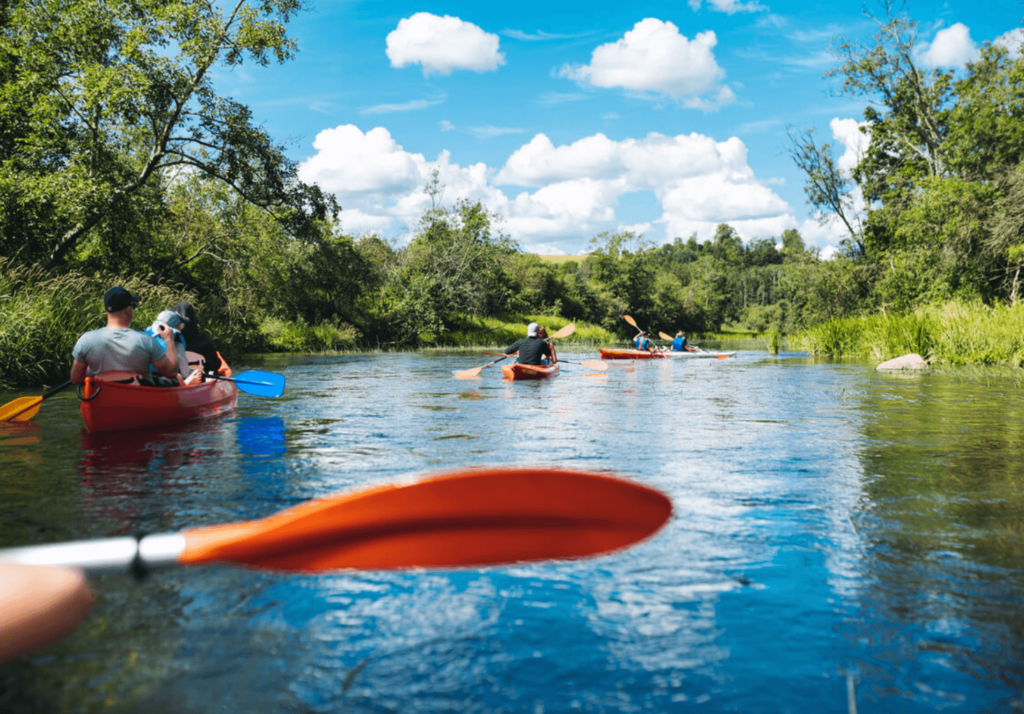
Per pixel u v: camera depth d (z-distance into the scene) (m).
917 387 8.88
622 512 1.58
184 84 16.80
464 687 1.52
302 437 5.04
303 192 19.55
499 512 1.65
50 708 1.42
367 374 12.42
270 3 16.89
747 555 2.39
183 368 6.30
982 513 2.91
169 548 1.48
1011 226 19.83
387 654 1.68
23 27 15.48
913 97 28.25
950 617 1.87
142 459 4.18
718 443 4.71
